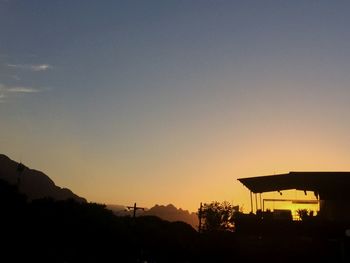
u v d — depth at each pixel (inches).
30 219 1427.2
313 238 1071.0
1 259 1115.3
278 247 1092.5
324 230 1067.9
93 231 1653.5
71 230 1565.0
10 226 1285.7
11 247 1198.3
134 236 2037.4
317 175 1124.5
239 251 1133.1
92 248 1601.9
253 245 1119.6
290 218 1131.9
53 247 1389.0
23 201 1525.6
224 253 1206.3
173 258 2156.7
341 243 1037.8
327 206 1152.2
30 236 1326.3
